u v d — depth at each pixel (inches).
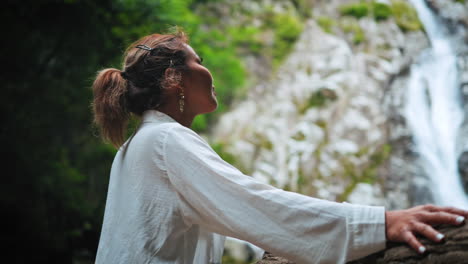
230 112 465.7
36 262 365.4
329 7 575.8
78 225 389.4
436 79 533.3
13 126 390.9
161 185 52.2
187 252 53.9
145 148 53.8
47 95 402.9
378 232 44.0
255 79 497.4
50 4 367.2
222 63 465.4
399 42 537.0
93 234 391.9
